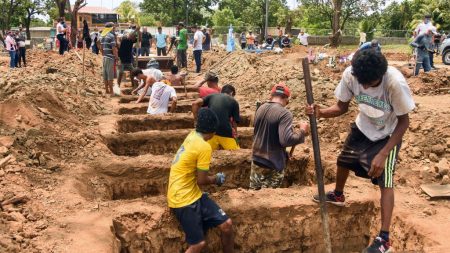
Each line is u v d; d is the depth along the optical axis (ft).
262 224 15.89
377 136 12.92
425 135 21.54
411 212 15.44
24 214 14.24
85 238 13.12
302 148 22.90
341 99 13.39
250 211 15.78
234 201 16.20
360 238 16.70
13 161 17.46
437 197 16.52
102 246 12.75
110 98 35.06
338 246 16.53
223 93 21.34
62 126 23.24
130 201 16.12
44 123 22.17
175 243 15.51
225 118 20.92
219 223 13.67
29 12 143.23
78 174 18.42
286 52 63.21
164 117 28.27
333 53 62.85
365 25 115.65
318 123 26.18
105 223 14.21
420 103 29.07
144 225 15.06
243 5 180.24
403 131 12.13
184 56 53.47
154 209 15.48
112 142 23.90
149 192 19.67
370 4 124.98
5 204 14.53
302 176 21.88
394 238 15.28
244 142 25.93
